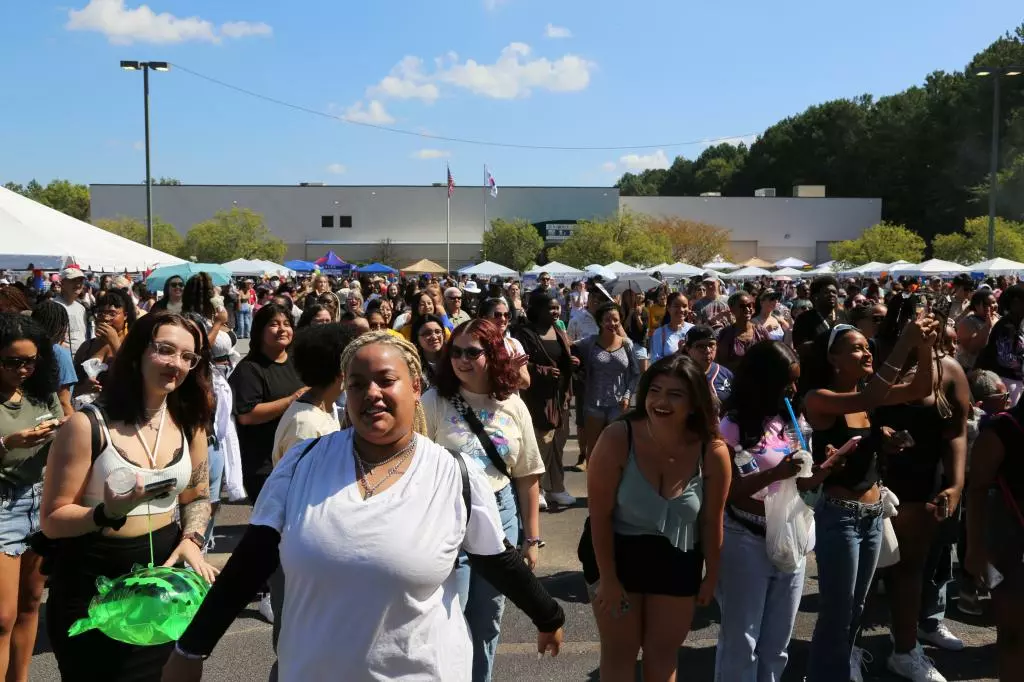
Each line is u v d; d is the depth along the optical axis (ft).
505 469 13.10
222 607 7.38
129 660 10.29
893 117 261.03
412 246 238.27
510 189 243.40
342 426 13.23
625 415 11.64
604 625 11.57
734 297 26.58
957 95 233.55
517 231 212.43
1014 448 12.14
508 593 8.16
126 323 23.52
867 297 49.85
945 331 18.37
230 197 237.04
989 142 216.54
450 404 13.15
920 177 251.19
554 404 24.36
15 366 12.46
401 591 7.16
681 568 11.43
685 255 221.05
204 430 11.51
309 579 7.15
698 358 20.45
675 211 253.85
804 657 15.75
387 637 7.18
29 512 12.42
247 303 89.86
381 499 7.38
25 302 21.02
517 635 16.88
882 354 16.37
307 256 239.30
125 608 9.37
